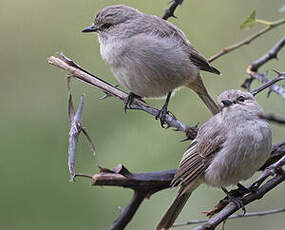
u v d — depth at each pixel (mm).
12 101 13234
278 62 13203
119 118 12578
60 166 11992
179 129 9750
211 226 7926
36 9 13891
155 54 11109
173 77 11320
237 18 13906
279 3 13750
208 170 9469
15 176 11609
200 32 13922
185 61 11391
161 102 13078
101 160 12203
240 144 9172
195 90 12055
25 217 11359
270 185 8156
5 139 12180
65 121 12781
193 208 12461
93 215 11664
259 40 13750
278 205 12172
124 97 9492
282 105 12531
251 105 9352
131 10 11562
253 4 13883
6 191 11445
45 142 12320
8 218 11312
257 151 9117
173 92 11711
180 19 13984
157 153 12258
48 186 11672
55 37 13789
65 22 13906
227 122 9383
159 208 12445
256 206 12273
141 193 8836
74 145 8672
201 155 9484
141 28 11328
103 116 12633
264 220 12203
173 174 8891
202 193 12547
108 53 11438
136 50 11133
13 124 12695
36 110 13016
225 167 9328
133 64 11164
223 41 13883
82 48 13812
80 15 13945
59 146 12344
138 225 12344
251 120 9234
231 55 13766
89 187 11906
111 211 11773
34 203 11469
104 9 11578
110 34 11422
